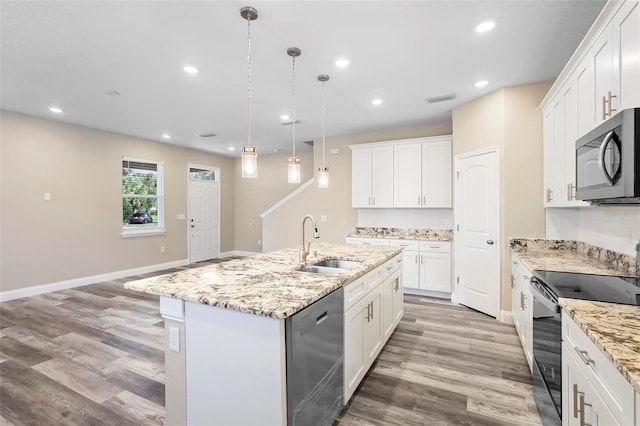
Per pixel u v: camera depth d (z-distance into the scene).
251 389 1.47
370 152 5.13
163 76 3.14
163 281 1.86
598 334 1.09
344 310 1.94
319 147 5.96
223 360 1.54
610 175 1.43
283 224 6.27
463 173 4.04
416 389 2.25
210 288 1.70
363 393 2.21
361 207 5.22
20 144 4.38
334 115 4.46
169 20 2.21
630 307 1.38
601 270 2.15
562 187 2.60
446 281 4.43
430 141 4.67
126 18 2.18
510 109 3.41
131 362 2.65
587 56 2.03
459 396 2.16
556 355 1.58
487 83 3.34
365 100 3.85
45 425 1.90
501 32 2.38
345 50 2.64
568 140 2.43
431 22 2.25
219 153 7.55
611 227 2.41
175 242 6.61
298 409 1.47
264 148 6.94
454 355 2.74
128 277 5.66
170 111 4.27
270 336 1.41
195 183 7.07
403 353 2.79
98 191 5.26
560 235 3.21
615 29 1.64
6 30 2.32
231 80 3.23
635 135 1.29
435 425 1.88
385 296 2.79
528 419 1.92
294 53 2.66
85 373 2.47
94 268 5.22
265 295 1.57
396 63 2.88
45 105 4.02
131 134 5.59
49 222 4.68
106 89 3.47
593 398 1.14
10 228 4.31
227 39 2.46
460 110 4.06
